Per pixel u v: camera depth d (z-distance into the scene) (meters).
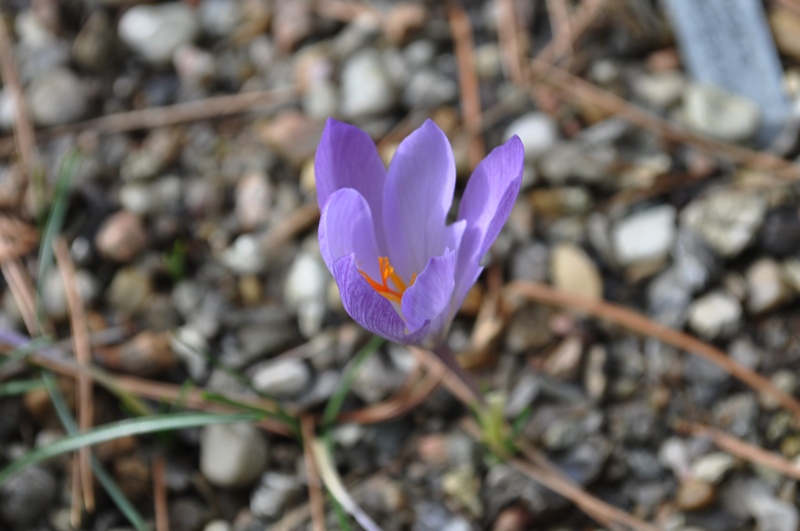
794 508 0.39
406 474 0.41
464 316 0.43
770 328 0.42
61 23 0.49
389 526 0.40
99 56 0.48
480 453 0.41
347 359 0.42
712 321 0.42
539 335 0.42
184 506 0.41
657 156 0.44
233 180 0.45
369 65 0.46
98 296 0.44
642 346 0.42
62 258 0.45
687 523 0.40
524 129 0.45
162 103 0.47
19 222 0.45
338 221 0.35
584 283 0.43
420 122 0.46
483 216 0.35
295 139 0.45
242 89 0.47
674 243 0.43
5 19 0.49
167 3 0.48
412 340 0.36
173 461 0.42
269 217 0.45
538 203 0.44
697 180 0.44
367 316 0.35
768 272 0.42
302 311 0.43
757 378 0.41
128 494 0.41
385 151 0.45
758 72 0.45
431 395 0.42
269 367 0.43
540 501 0.40
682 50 0.46
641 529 0.40
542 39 0.47
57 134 0.47
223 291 0.44
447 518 0.40
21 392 0.43
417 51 0.47
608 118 0.45
